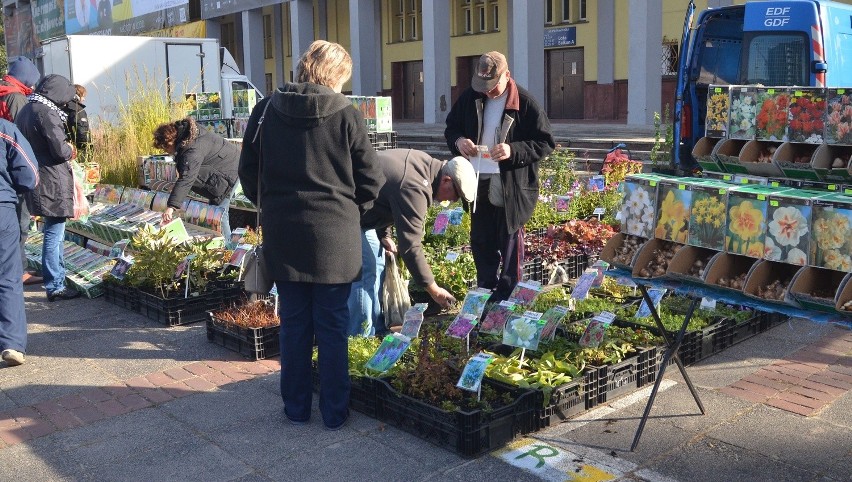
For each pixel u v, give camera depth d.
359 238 4.27
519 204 5.73
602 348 4.89
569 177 9.88
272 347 5.56
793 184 4.38
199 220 8.09
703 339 5.36
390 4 30.05
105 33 35.84
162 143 7.12
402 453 4.09
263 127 4.18
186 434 4.39
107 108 14.02
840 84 8.02
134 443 4.30
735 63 9.31
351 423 4.47
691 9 8.70
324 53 4.19
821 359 5.28
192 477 3.92
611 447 4.09
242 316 5.73
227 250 7.11
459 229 7.77
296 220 4.11
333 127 4.09
